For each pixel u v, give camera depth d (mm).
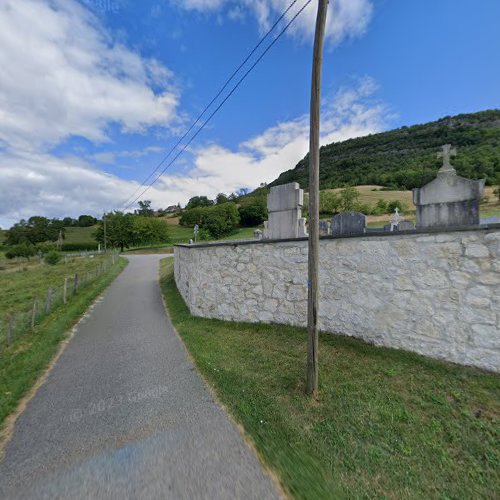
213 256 6625
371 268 4309
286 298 5438
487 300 3338
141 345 5430
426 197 4035
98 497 2047
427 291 3787
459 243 3527
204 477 2168
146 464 2344
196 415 3025
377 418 2744
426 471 2146
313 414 2871
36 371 4422
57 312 8266
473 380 3199
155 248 44750
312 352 3156
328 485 2055
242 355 4469
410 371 3514
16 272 21578
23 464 2441
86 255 34156
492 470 2125
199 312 7004
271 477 2143
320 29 2896
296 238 5219
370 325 4328
